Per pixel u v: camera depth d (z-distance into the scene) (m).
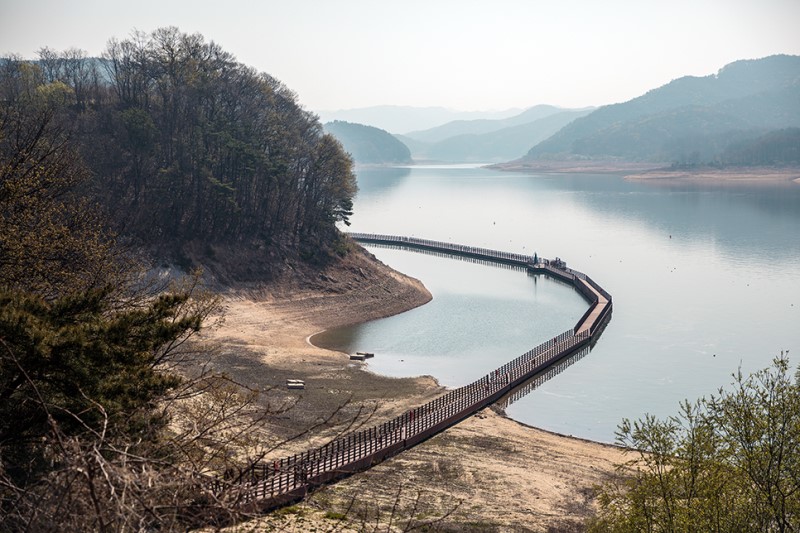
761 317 107.31
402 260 164.62
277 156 125.38
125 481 13.76
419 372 82.75
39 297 27.03
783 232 189.38
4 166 37.28
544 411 72.44
